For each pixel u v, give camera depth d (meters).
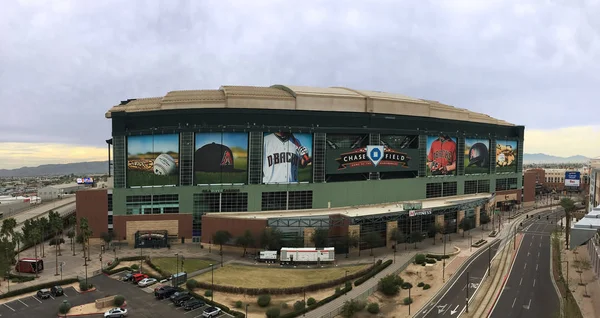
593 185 143.88
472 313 73.19
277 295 80.31
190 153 121.94
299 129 129.62
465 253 114.88
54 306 74.94
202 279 87.62
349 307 70.88
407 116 150.25
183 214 122.19
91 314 71.38
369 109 140.88
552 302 77.88
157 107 126.19
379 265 97.75
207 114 122.69
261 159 126.12
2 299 78.19
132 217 119.94
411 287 86.75
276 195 128.00
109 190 120.75
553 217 179.00
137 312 72.00
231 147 124.19
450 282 90.50
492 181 191.25
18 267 93.44
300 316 70.62
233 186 124.25
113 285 86.25
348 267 97.69
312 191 131.75
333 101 135.75
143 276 89.12
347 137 140.50
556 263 104.38
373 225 118.88
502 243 127.56
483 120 191.38
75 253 110.88
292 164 129.62
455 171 171.62
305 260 99.06
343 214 118.12
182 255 108.00
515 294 82.56
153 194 121.25
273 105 129.12
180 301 75.50
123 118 120.38
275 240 105.31
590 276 93.25
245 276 90.12
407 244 124.31
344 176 138.88
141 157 121.19
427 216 132.62
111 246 116.69
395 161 147.62
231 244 111.12
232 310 72.69
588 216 60.31
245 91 135.75
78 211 119.38
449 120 166.38
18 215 171.75
